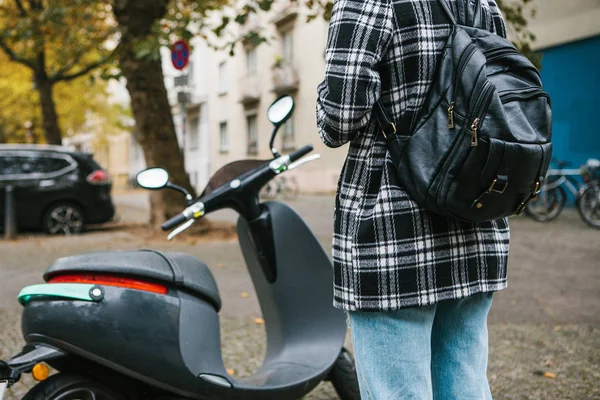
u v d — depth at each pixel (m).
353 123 1.59
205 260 8.14
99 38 12.73
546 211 11.44
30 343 2.12
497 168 1.49
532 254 8.04
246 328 4.84
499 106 1.50
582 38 13.89
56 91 24.50
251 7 8.76
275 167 2.77
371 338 1.66
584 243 8.82
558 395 3.40
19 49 17.89
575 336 4.54
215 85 32.44
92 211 11.69
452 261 1.63
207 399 2.30
